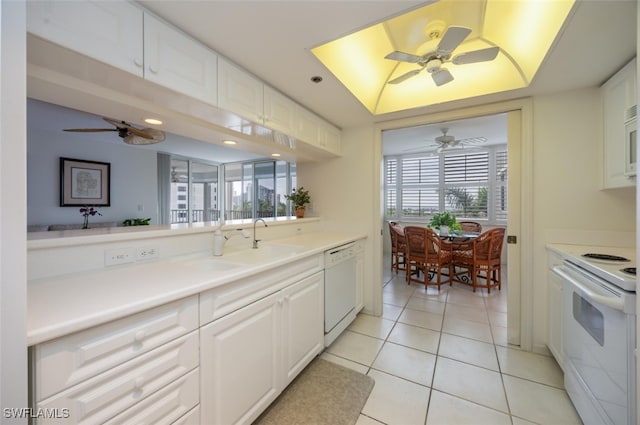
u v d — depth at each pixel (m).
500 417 1.51
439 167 5.89
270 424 1.45
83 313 0.81
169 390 1.01
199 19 1.28
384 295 3.53
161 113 1.56
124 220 4.98
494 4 1.60
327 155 3.01
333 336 2.24
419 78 2.40
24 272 0.65
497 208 5.32
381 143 2.90
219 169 7.26
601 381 1.25
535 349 2.16
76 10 0.96
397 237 4.45
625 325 1.08
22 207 0.65
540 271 2.16
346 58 1.97
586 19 1.28
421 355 2.12
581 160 2.04
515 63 1.99
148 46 1.19
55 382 0.74
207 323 1.16
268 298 1.50
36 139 4.00
